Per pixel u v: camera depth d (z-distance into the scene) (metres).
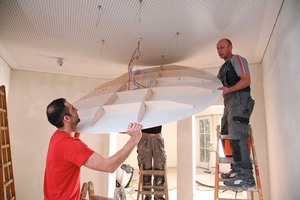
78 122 1.88
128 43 2.82
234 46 2.83
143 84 2.41
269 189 3.07
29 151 3.96
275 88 2.40
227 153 2.33
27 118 4.01
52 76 4.23
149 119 1.66
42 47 3.02
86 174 4.15
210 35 2.57
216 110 7.79
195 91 1.96
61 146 1.59
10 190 2.88
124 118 1.77
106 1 1.98
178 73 2.62
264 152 3.16
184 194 3.57
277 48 2.21
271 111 2.70
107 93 2.45
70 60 3.51
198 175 7.04
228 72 2.17
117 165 1.50
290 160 1.89
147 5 2.03
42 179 3.94
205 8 2.06
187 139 3.69
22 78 4.07
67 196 1.63
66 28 2.48
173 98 1.93
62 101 1.80
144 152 3.22
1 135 2.66
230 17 2.19
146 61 3.42
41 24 2.40
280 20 2.04
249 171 2.02
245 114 2.03
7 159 2.87
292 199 1.87
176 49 2.96
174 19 2.25
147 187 3.16
